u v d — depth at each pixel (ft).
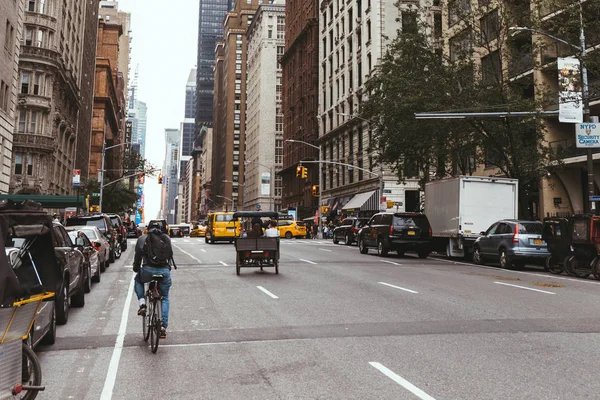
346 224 119.75
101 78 303.27
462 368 19.92
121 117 444.14
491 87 79.97
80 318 31.65
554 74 94.32
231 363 21.08
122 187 219.61
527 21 77.61
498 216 75.00
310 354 22.22
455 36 87.81
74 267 32.68
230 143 526.16
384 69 92.07
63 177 182.19
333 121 204.74
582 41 64.85
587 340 24.53
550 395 16.84
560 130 96.12
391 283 46.37
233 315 31.48
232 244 122.42
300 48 257.14
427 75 83.82
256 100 424.46
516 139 82.99
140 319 31.27
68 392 17.67
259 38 419.33
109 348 23.97
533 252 60.85
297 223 181.98
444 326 27.78
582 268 55.11
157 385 18.38
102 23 361.30
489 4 88.63
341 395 16.97
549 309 33.17
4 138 107.65
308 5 246.47
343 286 44.32
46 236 21.31
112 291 43.62
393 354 22.07
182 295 39.70
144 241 24.21
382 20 161.27
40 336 21.49
